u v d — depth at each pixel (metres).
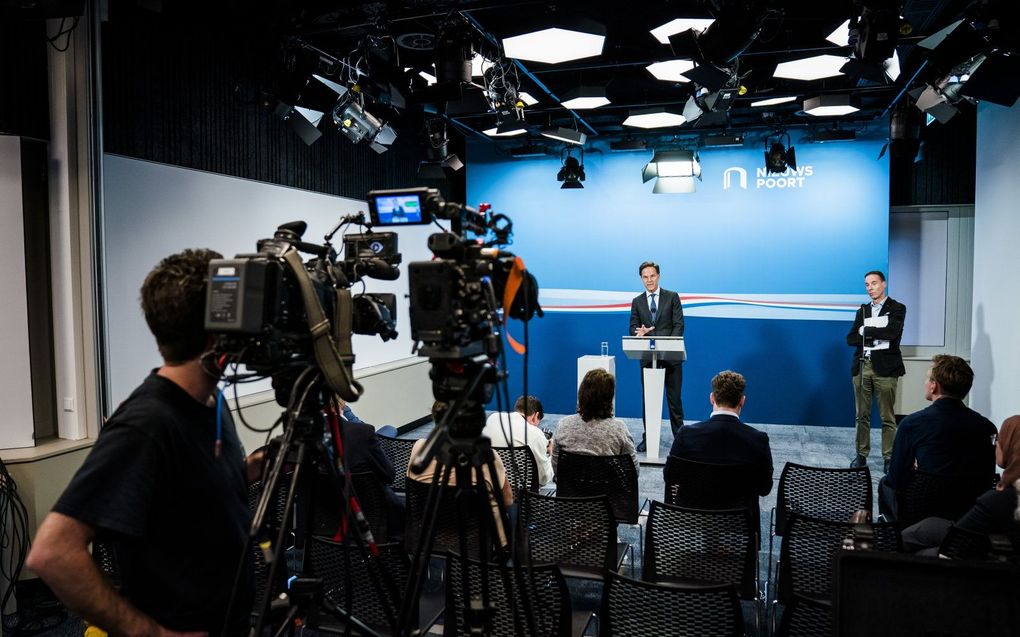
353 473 3.24
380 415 7.06
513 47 5.16
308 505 1.80
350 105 5.39
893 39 4.11
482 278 1.66
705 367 8.47
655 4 4.99
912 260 8.23
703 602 2.13
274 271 1.45
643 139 8.55
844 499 3.35
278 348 1.50
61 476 3.67
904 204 8.22
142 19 4.41
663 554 3.03
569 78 7.18
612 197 8.70
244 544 1.48
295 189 6.07
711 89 4.84
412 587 1.67
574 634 2.63
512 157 8.97
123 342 4.32
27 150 3.71
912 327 8.27
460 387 1.70
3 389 3.62
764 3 4.07
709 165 8.39
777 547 4.39
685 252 8.50
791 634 2.26
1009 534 2.43
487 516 1.80
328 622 2.61
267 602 1.41
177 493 1.35
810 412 8.20
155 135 4.55
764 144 8.18
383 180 7.74
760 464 3.47
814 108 6.52
